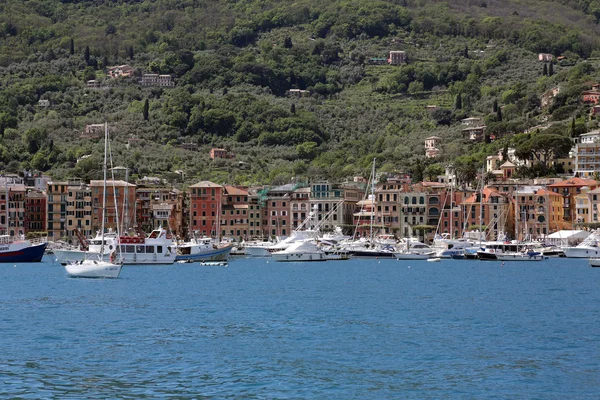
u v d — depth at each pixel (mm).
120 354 144125
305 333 163875
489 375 130500
